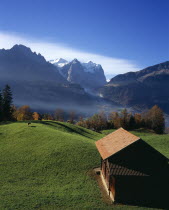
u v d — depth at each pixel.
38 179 37.81
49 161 44.66
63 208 28.19
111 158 32.25
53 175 39.47
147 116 149.12
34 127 67.06
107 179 34.19
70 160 45.12
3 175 38.84
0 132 62.91
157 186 31.06
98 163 44.44
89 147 51.91
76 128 82.75
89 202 30.14
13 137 58.66
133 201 30.64
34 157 46.50
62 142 54.09
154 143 70.19
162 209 29.30
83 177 38.84
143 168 31.44
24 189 33.56
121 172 30.67
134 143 32.41
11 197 30.58
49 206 28.59
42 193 32.31
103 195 32.62
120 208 28.73
